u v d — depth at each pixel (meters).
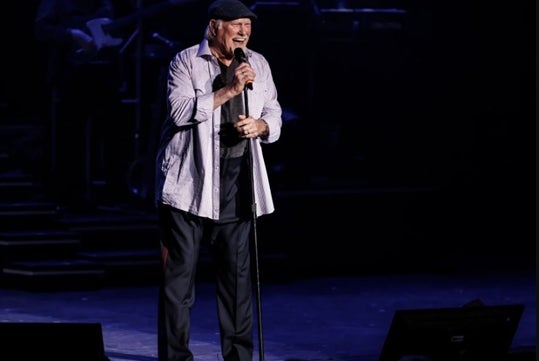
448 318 18.94
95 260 34.28
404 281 36.22
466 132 44.75
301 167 40.28
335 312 30.91
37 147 40.75
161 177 20.84
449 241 42.19
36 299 31.94
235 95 20.19
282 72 41.47
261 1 40.06
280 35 40.25
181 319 20.94
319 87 43.62
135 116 38.25
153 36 38.25
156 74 38.94
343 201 39.25
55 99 37.78
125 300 32.00
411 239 40.50
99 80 37.34
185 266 20.88
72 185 37.78
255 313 30.59
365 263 38.91
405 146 44.59
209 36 20.94
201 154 20.48
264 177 21.17
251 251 35.62
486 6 44.69
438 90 44.66
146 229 35.97
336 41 41.94
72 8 37.56
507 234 43.91
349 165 43.56
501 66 44.84
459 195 43.53
